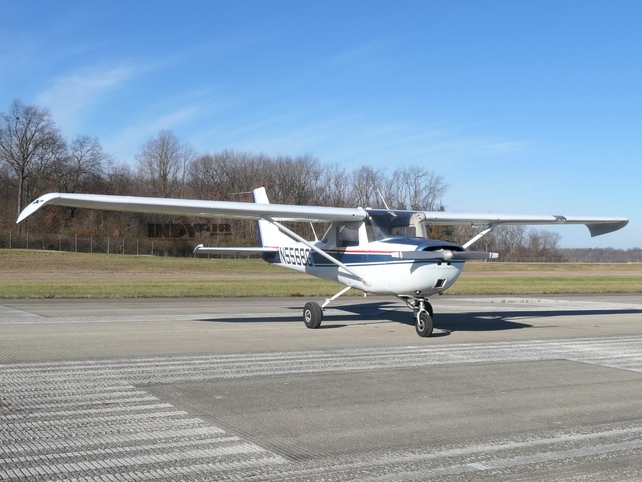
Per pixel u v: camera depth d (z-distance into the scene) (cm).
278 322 1397
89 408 604
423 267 1122
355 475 432
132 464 448
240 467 445
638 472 443
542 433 537
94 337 1098
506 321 1463
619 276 4534
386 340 1106
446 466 452
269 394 671
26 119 7288
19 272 4128
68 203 1079
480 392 692
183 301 2012
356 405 627
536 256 9412
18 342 1026
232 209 1187
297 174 7731
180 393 671
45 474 426
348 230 1314
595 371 824
